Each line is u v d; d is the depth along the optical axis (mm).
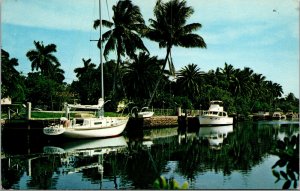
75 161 22000
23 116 34781
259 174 18156
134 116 42938
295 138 7414
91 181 16703
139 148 27859
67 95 46875
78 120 34062
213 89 70438
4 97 35781
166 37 47062
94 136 30766
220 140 34375
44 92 45312
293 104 119188
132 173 18547
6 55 39281
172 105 57125
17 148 27297
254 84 99438
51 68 70125
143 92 55031
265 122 72688
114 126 32344
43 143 30469
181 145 30031
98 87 52688
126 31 46094
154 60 55812
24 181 16719
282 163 7414
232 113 68812
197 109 68062
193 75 70750
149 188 15336
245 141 33594
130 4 47500
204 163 21406
